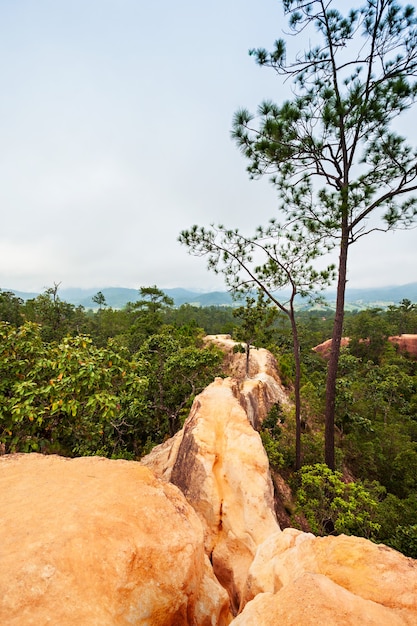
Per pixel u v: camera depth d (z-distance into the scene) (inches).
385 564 130.7
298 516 566.9
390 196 443.2
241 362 1357.0
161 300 2151.8
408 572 125.0
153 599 125.6
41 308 1428.4
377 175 448.5
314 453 736.3
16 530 132.3
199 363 839.7
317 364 1845.5
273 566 173.3
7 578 109.1
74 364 336.2
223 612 183.9
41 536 129.2
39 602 104.5
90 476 182.7
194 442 336.5
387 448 936.9
